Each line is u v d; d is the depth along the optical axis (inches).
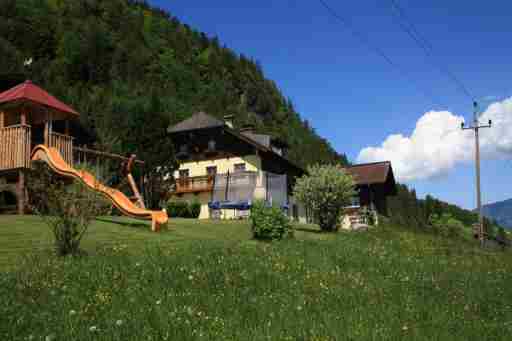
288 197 1551.4
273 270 382.0
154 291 289.0
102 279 309.6
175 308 253.6
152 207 1192.2
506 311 336.8
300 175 1764.3
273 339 214.5
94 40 3572.8
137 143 1190.3
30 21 3467.0
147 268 349.4
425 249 802.2
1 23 3277.6
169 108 3009.4
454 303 341.1
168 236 594.9
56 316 233.3
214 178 1414.9
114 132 1376.7
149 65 3981.3
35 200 701.3
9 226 548.1
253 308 267.0
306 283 344.2
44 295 270.4
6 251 407.8
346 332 233.0
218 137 1503.4
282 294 304.2
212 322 233.8
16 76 1125.1
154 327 221.6
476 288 422.3
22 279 300.0
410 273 460.4
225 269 364.5
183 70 4281.5
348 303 299.1
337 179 909.2
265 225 660.7
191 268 359.6
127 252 427.8
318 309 274.2
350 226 1384.1
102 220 700.0
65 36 3486.7
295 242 631.2
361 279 385.1
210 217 1301.7
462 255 790.5
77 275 318.3
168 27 5108.3
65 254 398.9
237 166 1455.5
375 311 282.7
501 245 1530.5
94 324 224.1
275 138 1718.8
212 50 5344.5
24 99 746.8
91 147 1280.8
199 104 3858.3
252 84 5310.0
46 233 517.7
